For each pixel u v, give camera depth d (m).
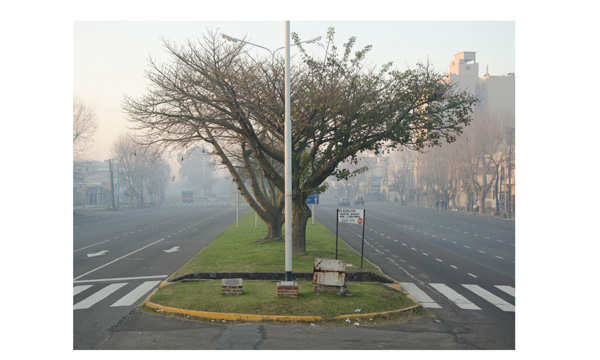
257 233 35.41
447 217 61.94
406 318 12.80
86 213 76.06
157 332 11.02
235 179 28.36
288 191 14.69
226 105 22.31
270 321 12.02
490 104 101.25
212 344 10.13
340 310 12.77
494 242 32.59
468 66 105.69
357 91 21.70
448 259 24.27
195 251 26.59
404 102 21.98
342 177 22.20
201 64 22.69
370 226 45.41
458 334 11.32
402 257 24.69
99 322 11.88
